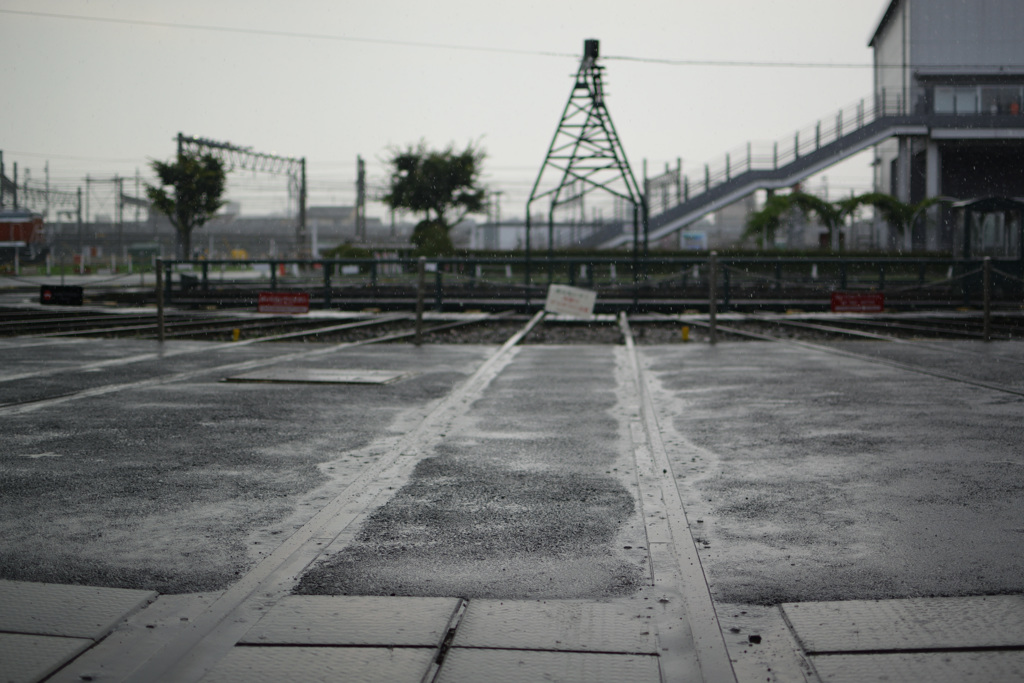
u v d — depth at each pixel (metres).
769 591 2.85
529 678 2.21
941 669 2.26
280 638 2.45
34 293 31.17
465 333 16.53
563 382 8.55
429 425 6.11
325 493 4.20
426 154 56.12
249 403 7.11
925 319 18.38
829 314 20.42
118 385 8.20
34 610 2.65
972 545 3.32
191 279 27.80
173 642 2.44
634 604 2.73
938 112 49.47
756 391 7.80
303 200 61.03
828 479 4.44
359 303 23.61
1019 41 49.22
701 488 4.28
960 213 26.02
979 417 6.31
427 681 2.20
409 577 3.00
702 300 24.58
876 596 2.79
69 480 4.44
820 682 2.20
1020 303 24.22
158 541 3.42
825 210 47.25
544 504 3.99
